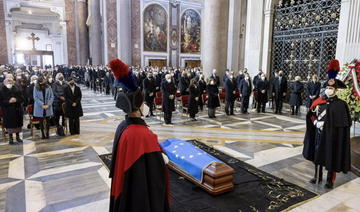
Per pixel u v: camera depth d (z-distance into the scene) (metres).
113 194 2.06
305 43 10.78
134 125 2.01
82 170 4.63
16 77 10.29
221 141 6.44
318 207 3.44
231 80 9.87
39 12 33.09
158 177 2.00
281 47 11.76
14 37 33.34
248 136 6.90
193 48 27.69
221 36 11.30
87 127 7.86
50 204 3.49
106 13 21.61
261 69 12.07
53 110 7.07
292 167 4.85
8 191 3.86
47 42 36.25
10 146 5.99
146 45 24.12
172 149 4.70
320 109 3.93
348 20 8.50
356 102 5.38
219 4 11.08
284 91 10.18
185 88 10.45
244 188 3.95
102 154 5.45
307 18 10.59
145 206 1.91
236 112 10.49
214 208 3.39
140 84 12.13
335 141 3.83
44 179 4.27
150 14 24.06
